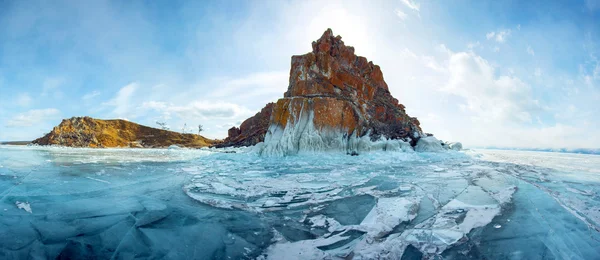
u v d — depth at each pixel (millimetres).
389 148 16516
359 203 5551
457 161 13625
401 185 7289
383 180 8031
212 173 9469
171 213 4840
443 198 5902
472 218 4633
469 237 3889
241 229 4164
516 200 5719
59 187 6621
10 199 5477
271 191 6602
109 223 4305
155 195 6102
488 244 3676
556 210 5051
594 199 5824
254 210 5102
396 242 3713
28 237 3742
